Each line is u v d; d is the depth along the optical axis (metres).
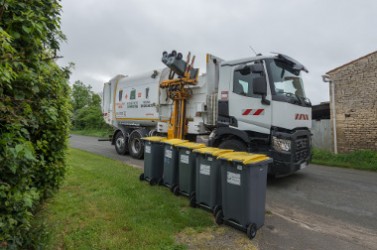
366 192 5.75
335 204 4.96
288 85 6.38
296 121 5.96
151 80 9.51
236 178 3.54
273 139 5.77
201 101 7.79
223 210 3.75
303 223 4.04
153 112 9.40
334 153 10.25
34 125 2.71
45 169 3.62
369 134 9.65
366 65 9.73
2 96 2.01
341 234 3.69
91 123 32.19
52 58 2.99
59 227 3.36
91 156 9.46
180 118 8.20
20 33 2.27
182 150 4.83
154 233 3.32
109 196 4.64
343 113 10.27
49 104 3.06
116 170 6.82
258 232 3.67
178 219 3.82
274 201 5.11
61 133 3.82
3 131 1.96
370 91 9.62
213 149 4.32
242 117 6.27
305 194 5.57
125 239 3.13
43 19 2.38
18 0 2.32
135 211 4.01
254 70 5.95
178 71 7.83
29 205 2.19
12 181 2.21
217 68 7.39
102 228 3.39
